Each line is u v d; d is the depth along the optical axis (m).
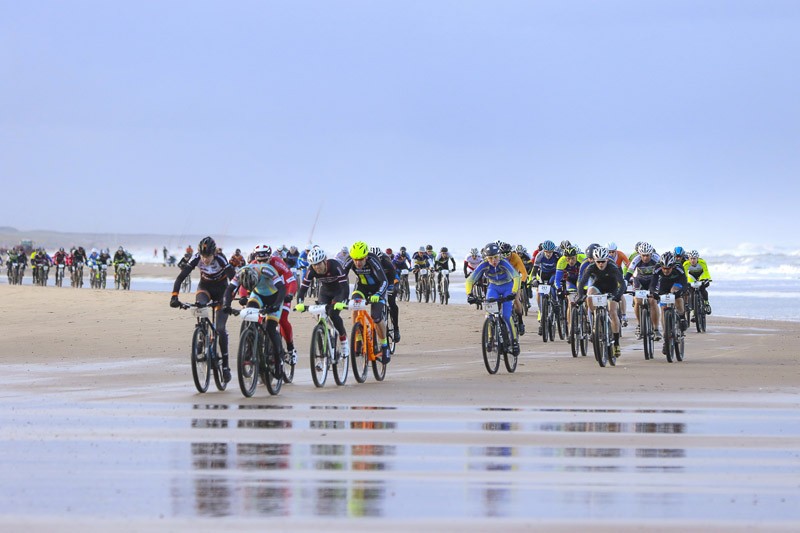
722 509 17.11
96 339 53.06
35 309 68.56
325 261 36.97
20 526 15.94
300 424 26.41
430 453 22.14
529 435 24.62
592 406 30.28
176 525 15.99
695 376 39.44
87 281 174.38
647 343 46.91
